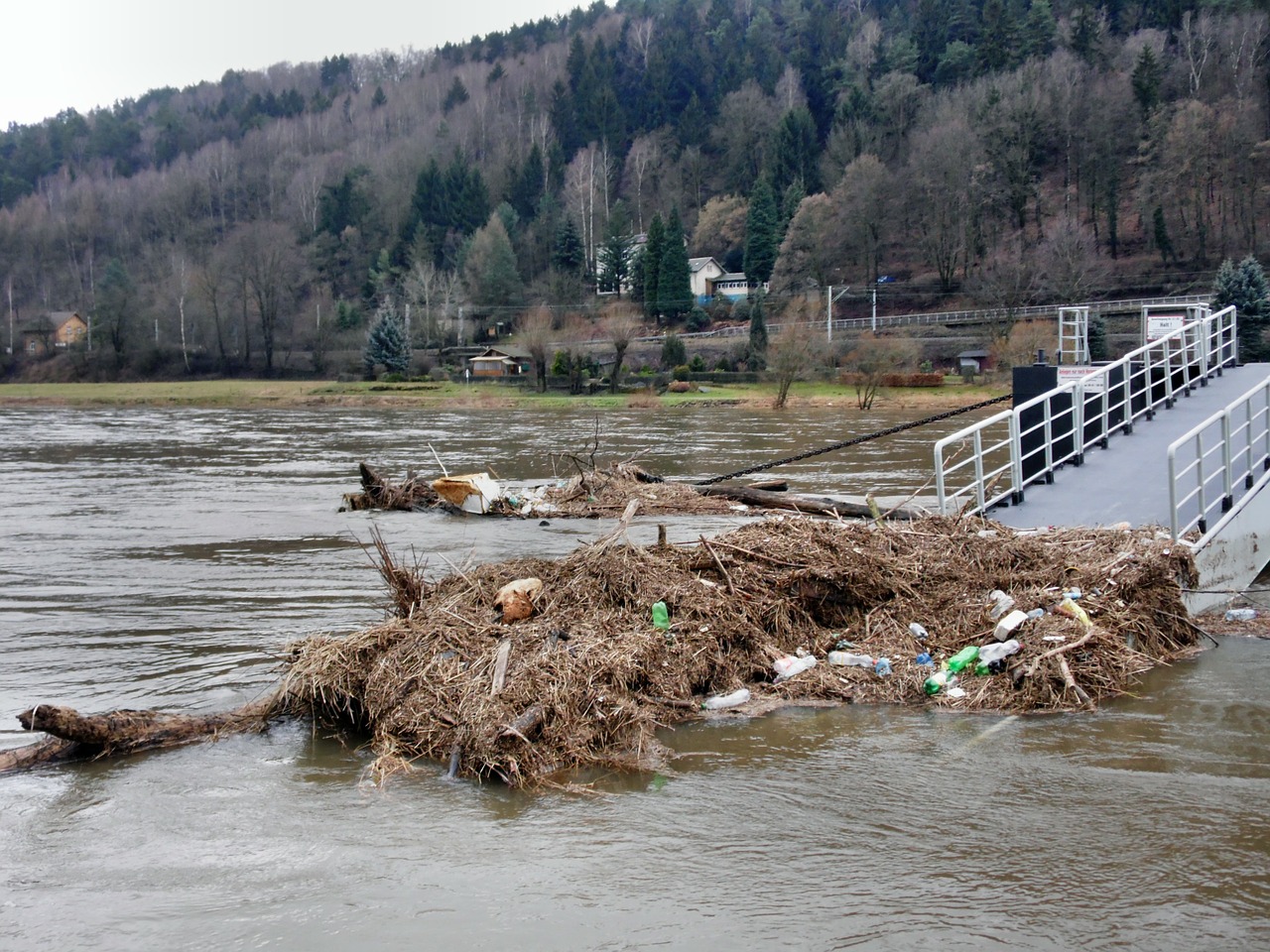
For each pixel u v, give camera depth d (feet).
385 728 25.48
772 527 34.17
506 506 67.77
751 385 263.29
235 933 17.72
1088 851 19.80
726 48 619.67
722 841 20.44
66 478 94.84
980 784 22.62
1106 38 455.22
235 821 21.59
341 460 113.91
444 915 18.13
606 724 24.98
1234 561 36.37
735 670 28.58
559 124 592.60
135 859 20.16
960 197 365.61
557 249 431.43
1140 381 57.52
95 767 24.53
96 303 371.35
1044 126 395.96
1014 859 19.60
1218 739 24.77
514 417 204.95
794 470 91.76
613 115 579.48
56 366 362.53
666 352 302.25
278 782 23.48
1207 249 339.16
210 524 63.93
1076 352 56.85
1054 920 17.65
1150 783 22.50
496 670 25.62
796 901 18.34
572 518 65.10
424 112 651.66
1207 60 404.77
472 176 482.69
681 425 170.09
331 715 27.37
